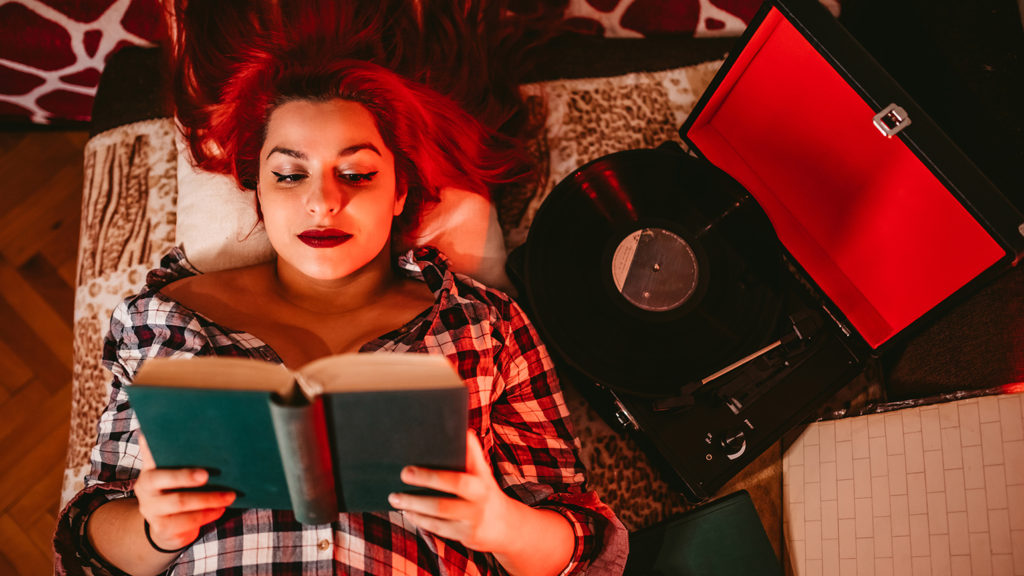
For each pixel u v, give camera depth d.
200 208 1.17
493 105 1.30
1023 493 1.00
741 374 1.16
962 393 1.10
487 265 1.24
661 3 1.39
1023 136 1.10
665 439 1.12
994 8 1.21
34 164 1.60
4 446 1.45
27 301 1.53
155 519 0.76
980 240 0.95
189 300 1.01
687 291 1.14
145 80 1.32
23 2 1.29
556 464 1.07
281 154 0.94
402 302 1.07
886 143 1.00
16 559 1.40
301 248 0.94
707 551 1.13
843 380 1.18
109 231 1.24
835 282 1.21
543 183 1.34
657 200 1.17
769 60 1.07
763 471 1.26
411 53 1.28
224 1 1.21
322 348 1.01
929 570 1.06
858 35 1.43
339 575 0.88
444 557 0.93
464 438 0.68
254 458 0.69
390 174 0.99
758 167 1.26
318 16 1.20
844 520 1.17
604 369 1.10
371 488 0.73
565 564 0.96
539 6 1.38
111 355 1.02
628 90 1.38
